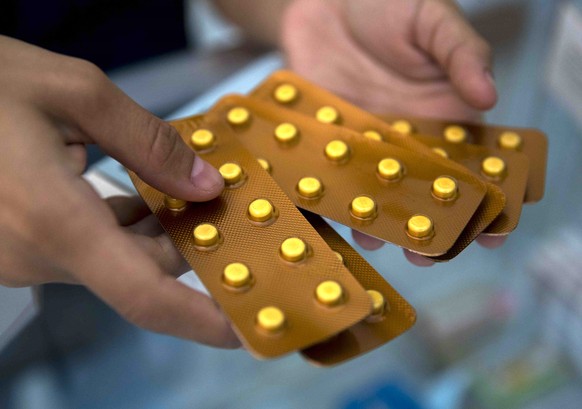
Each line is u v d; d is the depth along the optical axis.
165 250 0.25
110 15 0.45
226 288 0.23
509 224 0.27
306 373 0.42
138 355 0.36
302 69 0.40
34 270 0.24
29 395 0.33
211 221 0.26
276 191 0.27
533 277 0.46
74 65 0.24
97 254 0.22
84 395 0.35
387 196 0.27
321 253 0.24
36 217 0.22
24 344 0.31
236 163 0.28
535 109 0.44
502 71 0.44
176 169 0.24
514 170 0.29
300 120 0.30
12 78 0.23
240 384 0.41
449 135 0.31
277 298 0.23
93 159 0.35
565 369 0.45
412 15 0.35
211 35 0.53
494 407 0.43
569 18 0.38
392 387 0.42
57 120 0.24
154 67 0.40
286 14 0.41
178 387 0.39
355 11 0.37
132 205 0.29
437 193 0.26
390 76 0.38
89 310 0.32
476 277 0.46
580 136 0.42
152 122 0.24
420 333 0.44
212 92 0.38
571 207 0.45
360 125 0.31
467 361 0.45
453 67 0.33
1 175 0.22
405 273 0.43
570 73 0.40
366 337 0.23
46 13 0.43
